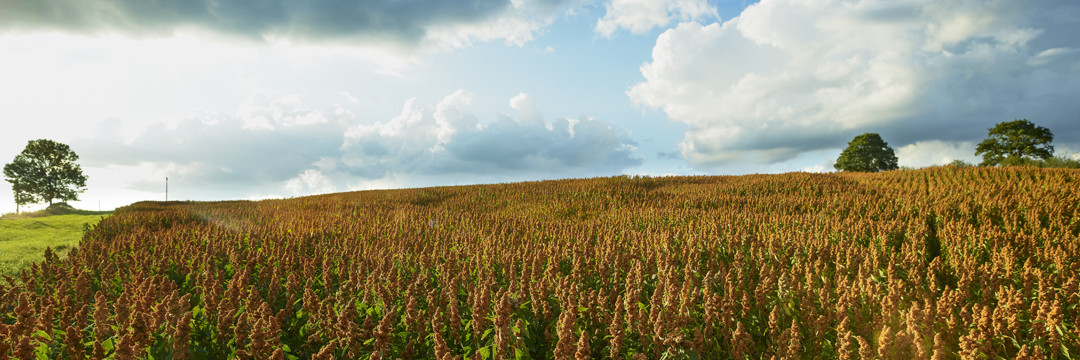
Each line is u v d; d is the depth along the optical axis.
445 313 5.63
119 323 4.98
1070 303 5.71
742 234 9.34
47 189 56.69
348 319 5.11
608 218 15.27
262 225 15.60
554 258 7.32
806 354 4.88
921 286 6.18
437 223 14.18
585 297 5.57
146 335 4.54
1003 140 52.06
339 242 10.77
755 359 4.97
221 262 8.90
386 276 7.04
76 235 20.91
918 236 9.64
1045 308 4.73
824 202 16.20
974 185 17.81
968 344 4.31
